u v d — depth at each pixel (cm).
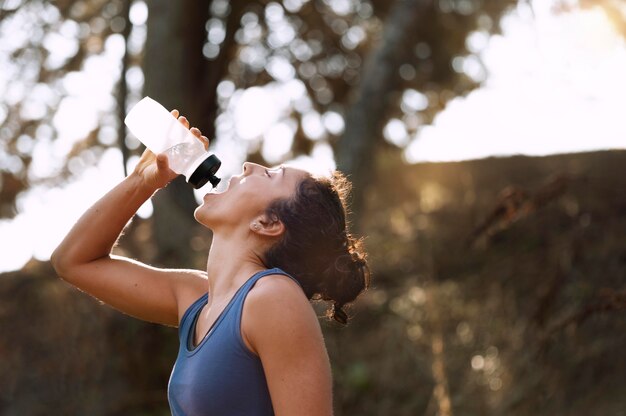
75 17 1071
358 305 950
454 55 1148
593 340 852
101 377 902
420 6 1012
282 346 235
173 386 247
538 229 955
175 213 951
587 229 933
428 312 930
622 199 946
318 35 1151
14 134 1062
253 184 263
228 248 259
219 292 256
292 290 241
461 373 881
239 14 1100
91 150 1091
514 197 745
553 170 1009
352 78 1161
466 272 966
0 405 905
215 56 1070
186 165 282
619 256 905
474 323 910
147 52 972
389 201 1075
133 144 1008
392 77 993
